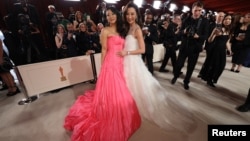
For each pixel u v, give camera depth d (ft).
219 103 7.51
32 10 11.09
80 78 9.84
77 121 5.73
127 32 5.91
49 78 8.66
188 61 8.64
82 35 10.82
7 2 12.64
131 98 5.73
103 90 5.66
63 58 9.71
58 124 6.31
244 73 11.70
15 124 6.44
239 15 11.35
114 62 5.69
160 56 14.52
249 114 6.60
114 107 5.44
